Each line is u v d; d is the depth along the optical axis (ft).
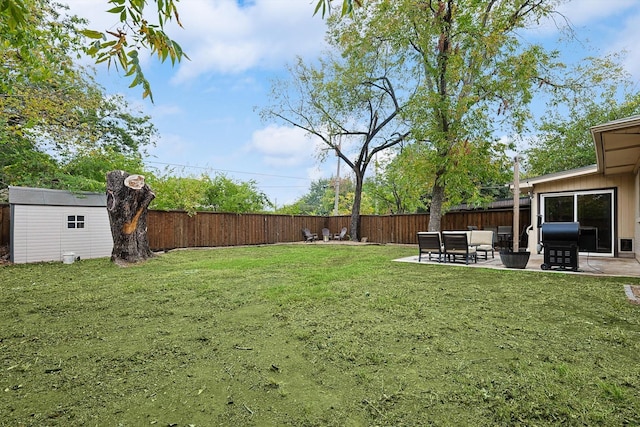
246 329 10.61
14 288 17.40
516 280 18.62
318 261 28.86
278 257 32.48
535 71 32.09
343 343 9.26
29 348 9.12
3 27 9.62
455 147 31.99
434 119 33.83
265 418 5.83
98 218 33.19
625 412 5.85
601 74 43.39
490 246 29.14
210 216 45.98
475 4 31.50
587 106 50.03
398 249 42.63
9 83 14.39
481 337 9.65
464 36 32.04
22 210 28.50
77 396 6.61
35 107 26.55
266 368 7.80
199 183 47.70
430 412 5.94
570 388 6.70
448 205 44.29
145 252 29.73
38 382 7.17
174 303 14.01
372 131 55.67
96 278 20.40
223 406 6.23
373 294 15.25
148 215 39.06
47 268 25.05
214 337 9.91
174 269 24.13
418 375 7.36
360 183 57.93
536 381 6.99
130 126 48.37
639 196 25.57
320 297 14.66
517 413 5.87
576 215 31.60
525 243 38.52
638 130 16.94
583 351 8.57
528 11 33.73
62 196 31.01
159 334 10.21
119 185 27.61
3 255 30.04
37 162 34.88
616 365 7.73
